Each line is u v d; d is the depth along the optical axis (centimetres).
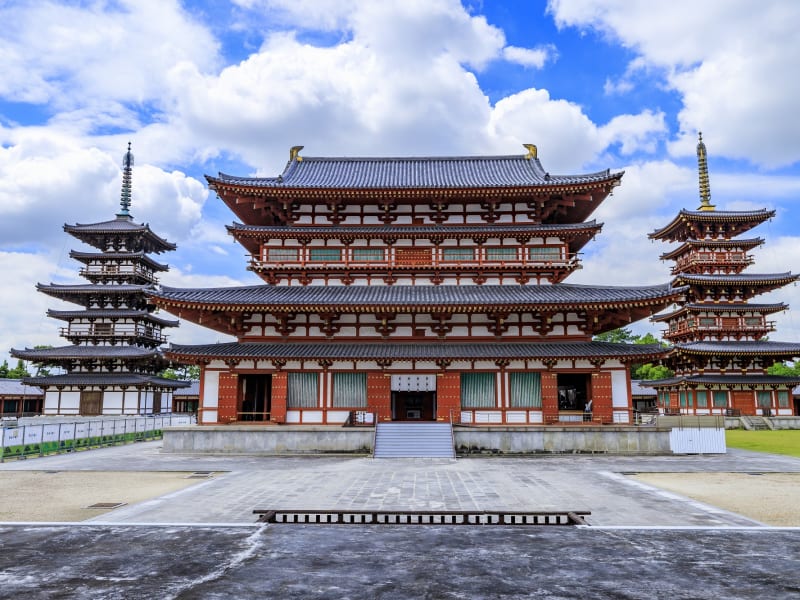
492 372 3941
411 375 3956
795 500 2058
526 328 4134
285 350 3900
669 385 7869
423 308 3847
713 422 3691
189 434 3719
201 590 1084
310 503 1975
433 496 2106
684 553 1336
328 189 4269
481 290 4206
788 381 7288
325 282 4375
